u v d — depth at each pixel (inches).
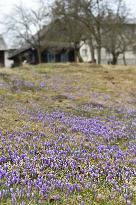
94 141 428.5
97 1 2034.9
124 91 933.8
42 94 761.0
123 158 367.6
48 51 3024.1
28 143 381.4
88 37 2266.2
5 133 410.3
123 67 1333.7
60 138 415.2
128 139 464.4
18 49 3171.8
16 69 1114.1
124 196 263.6
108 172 317.1
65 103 701.3
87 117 589.9
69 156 353.7
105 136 455.2
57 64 1261.1
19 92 730.8
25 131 431.5
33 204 236.7
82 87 909.8
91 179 295.3
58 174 302.4
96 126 512.4
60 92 816.3
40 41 2817.4
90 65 1284.4
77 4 2038.6
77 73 1097.4
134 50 3314.5
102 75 1104.8
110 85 979.9
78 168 321.4
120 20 2206.0
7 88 751.1
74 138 427.2
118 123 562.3
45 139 409.4
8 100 629.0
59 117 544.7
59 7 2101.4
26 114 530.9
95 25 2057.1
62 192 261.9
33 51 3048.7
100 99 799.7
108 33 2367.1
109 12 2076.8
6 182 265.1
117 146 419.5
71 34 2276.1
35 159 325.7
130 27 2684.5
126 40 2908.5
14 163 313.4
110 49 2837.1
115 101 801.6
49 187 263.3
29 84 839.7
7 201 236.5
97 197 260.4
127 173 315.3
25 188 259.4
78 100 754.8
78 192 266.8
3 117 481.7
